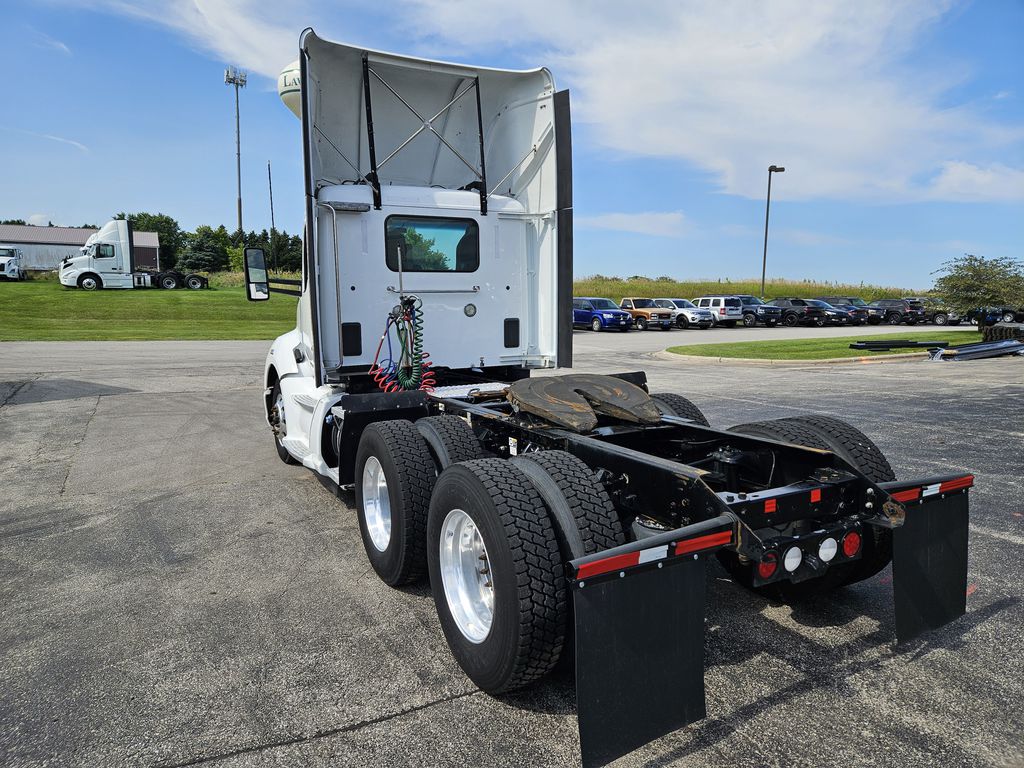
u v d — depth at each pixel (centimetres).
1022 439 754
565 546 283
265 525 522
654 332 3516
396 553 390
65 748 263
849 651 328
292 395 602
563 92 557
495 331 594
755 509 286
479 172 637
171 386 1258
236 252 6184
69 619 369
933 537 311
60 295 3400
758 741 262
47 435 852
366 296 539
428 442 406
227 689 302
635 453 322
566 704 291
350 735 270
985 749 255
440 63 547
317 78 531
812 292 6272
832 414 923
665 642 249
